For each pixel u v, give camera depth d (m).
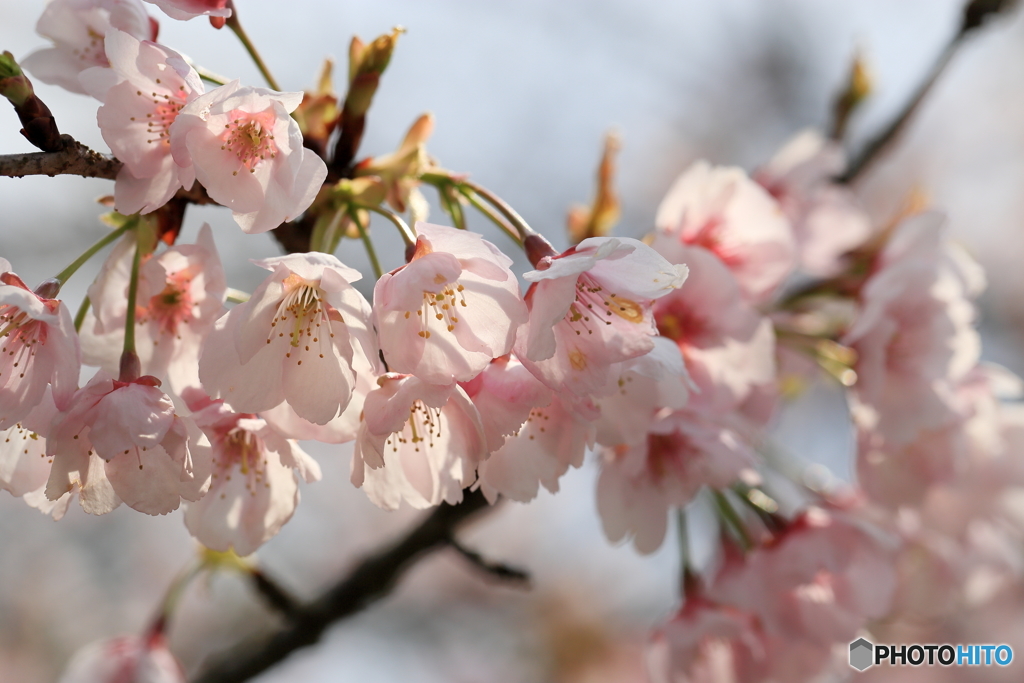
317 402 0.48
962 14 0.67
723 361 0.54
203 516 0.50
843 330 0.59
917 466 0.58
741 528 0.57
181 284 0.50
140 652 0.59
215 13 0.51
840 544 0.57
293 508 0.50
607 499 0.54
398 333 0.48
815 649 0.57
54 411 0.48
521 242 0.50
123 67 0.49
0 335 0.48
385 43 0.52
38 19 0.52
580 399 0.48
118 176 0.49
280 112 0.48
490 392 0.49
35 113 0.48
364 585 0.60
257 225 0.48
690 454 0.54
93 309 0.50
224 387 0.48
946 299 0.58
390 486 0.50
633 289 0.49
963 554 0.61
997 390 0.60
